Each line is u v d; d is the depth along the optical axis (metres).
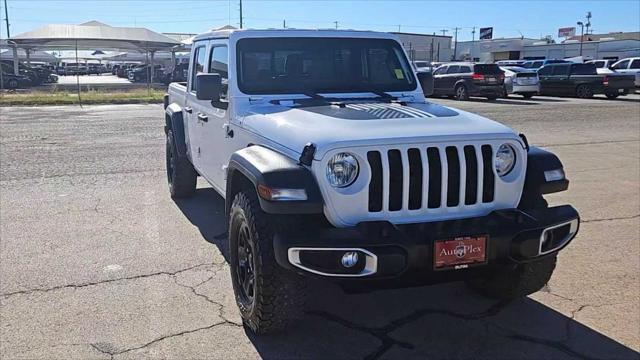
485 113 18.89
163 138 13.02
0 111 21.14
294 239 3.22
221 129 5.02
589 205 7.12
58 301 4.32
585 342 3.76
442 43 64.81
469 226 3.42
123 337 3.79
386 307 4.28
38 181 8.41
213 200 7.30
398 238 3.24
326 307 4.28
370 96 4.87
